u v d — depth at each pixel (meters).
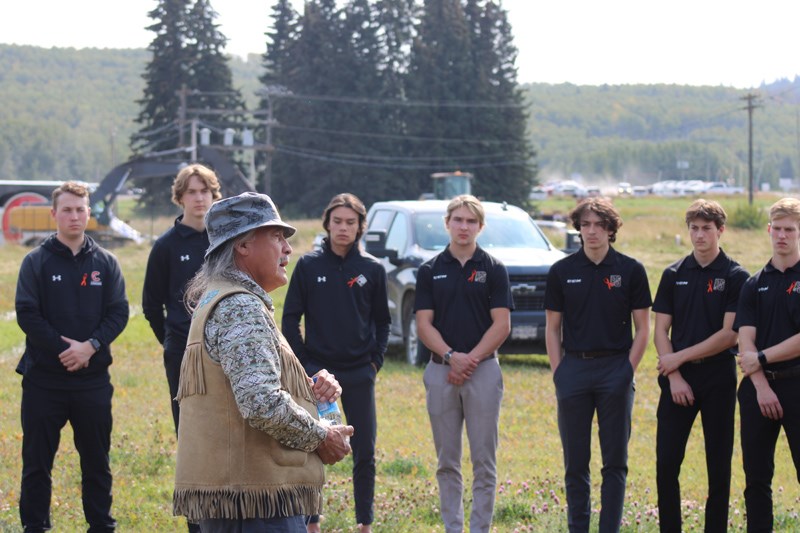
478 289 6.77
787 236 6.15
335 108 80.50
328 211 6.91
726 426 6.44
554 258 14.11
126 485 7.77
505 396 11.80
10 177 191.62
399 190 80.12
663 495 6.48
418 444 9.38
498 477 8.25
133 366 13.90
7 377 12.98
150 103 77.50
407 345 14.13
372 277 6.92
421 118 82.00
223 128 78.25
